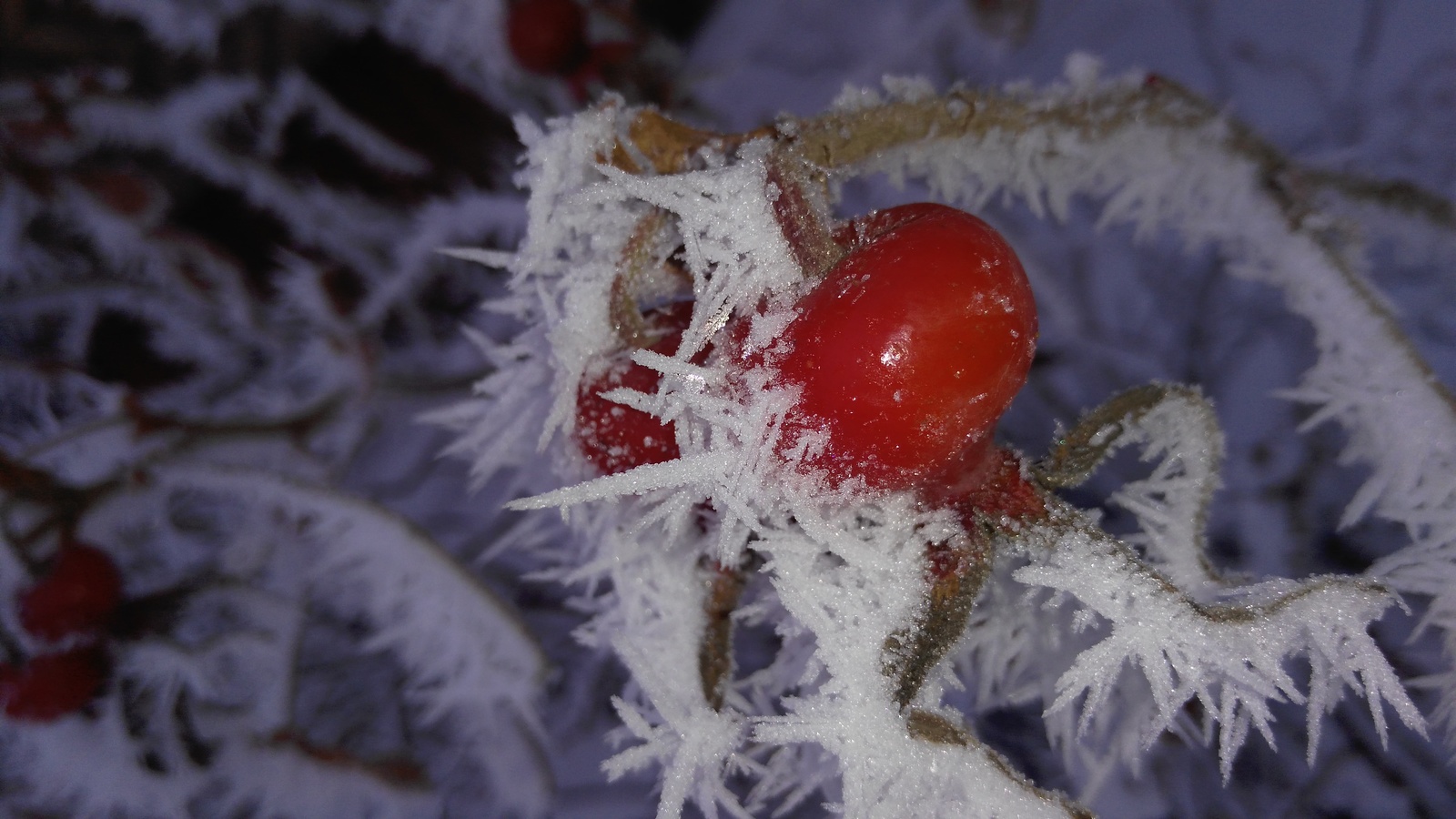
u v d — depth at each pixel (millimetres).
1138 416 111
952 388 98
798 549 104
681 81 269
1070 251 237
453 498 245
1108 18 261
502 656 176
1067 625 127
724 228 102
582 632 126
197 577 209
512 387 122
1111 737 132
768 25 279
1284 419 218
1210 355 230
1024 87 127
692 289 113
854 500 102
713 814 113
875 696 101
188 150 248
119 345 256
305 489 178
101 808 185
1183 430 116
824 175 109
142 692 195
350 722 212
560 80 253
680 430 103
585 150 109
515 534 145
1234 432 222
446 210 252
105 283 249
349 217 266
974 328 98
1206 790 180
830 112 114
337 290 266
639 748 113
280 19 245
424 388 258
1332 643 104
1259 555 210
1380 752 181
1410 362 134
